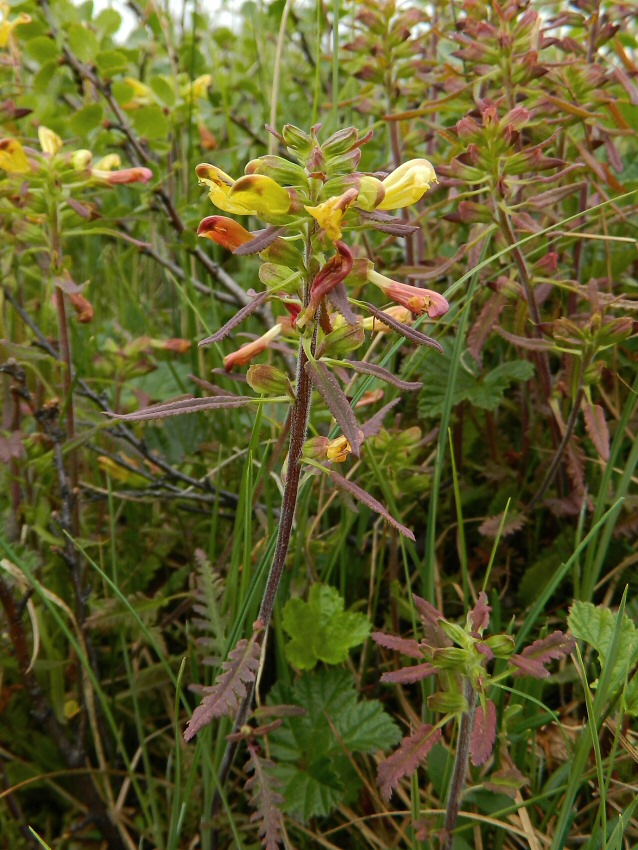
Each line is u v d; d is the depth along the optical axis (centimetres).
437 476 22
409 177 15
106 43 34
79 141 31
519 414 30
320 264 15
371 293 31
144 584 28
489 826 20
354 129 14
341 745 21
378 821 22
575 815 19
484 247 24
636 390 23
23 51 34
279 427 25
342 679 22
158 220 36
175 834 19
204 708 16
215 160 38
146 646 26
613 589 24
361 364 15
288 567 24
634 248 29
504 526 25
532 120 26
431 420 28
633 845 20
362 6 29
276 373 16
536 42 25
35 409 22
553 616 25
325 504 26
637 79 32
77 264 42
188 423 31
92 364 31
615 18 28
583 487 23
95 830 23
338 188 14
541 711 22
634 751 19
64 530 22
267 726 18
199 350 33
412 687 25
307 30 41
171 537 28
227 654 19
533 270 24
